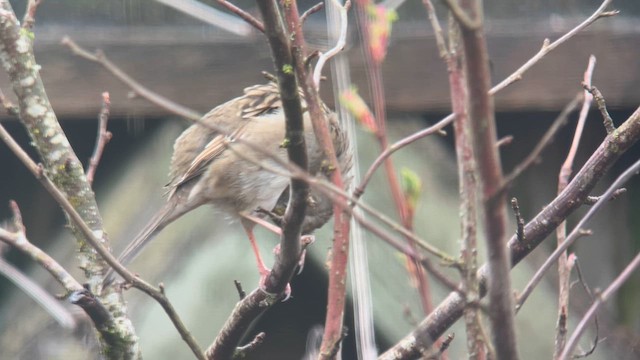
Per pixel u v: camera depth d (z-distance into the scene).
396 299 9.17
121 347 6.00
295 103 4.95
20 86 6.75
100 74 11.70
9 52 6.74
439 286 9.06
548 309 9.72
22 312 10.41
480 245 8.20
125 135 12.15
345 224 5.14
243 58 11.73
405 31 11.82
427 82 11.77
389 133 11.57
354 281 5.41
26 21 6.85
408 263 4.82
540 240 5.97
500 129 12.61
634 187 12.86
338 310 5.12
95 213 6.71
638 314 12.30
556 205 5.95
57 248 11.82
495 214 3.53
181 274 10.07
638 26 12.10
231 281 9.89
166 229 10.55
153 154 11.84
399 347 5.71
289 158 5.16
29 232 12.38
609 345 9.92
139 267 10.13
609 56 12.05
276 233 9.76
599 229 12.73
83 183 6.73
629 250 12.68
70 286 5.80
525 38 11.99
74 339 9.22
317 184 4.31
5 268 6.04
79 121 12.10
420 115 12.06
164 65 11.74
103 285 6.41
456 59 4.65
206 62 11.73
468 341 4.54
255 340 6.54
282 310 11.20
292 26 5.14
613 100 12.07
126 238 10.64
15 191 12.52
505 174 12.42
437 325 5.55
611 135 5.89
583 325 4.75
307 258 10.26
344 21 5.60
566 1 12.16
